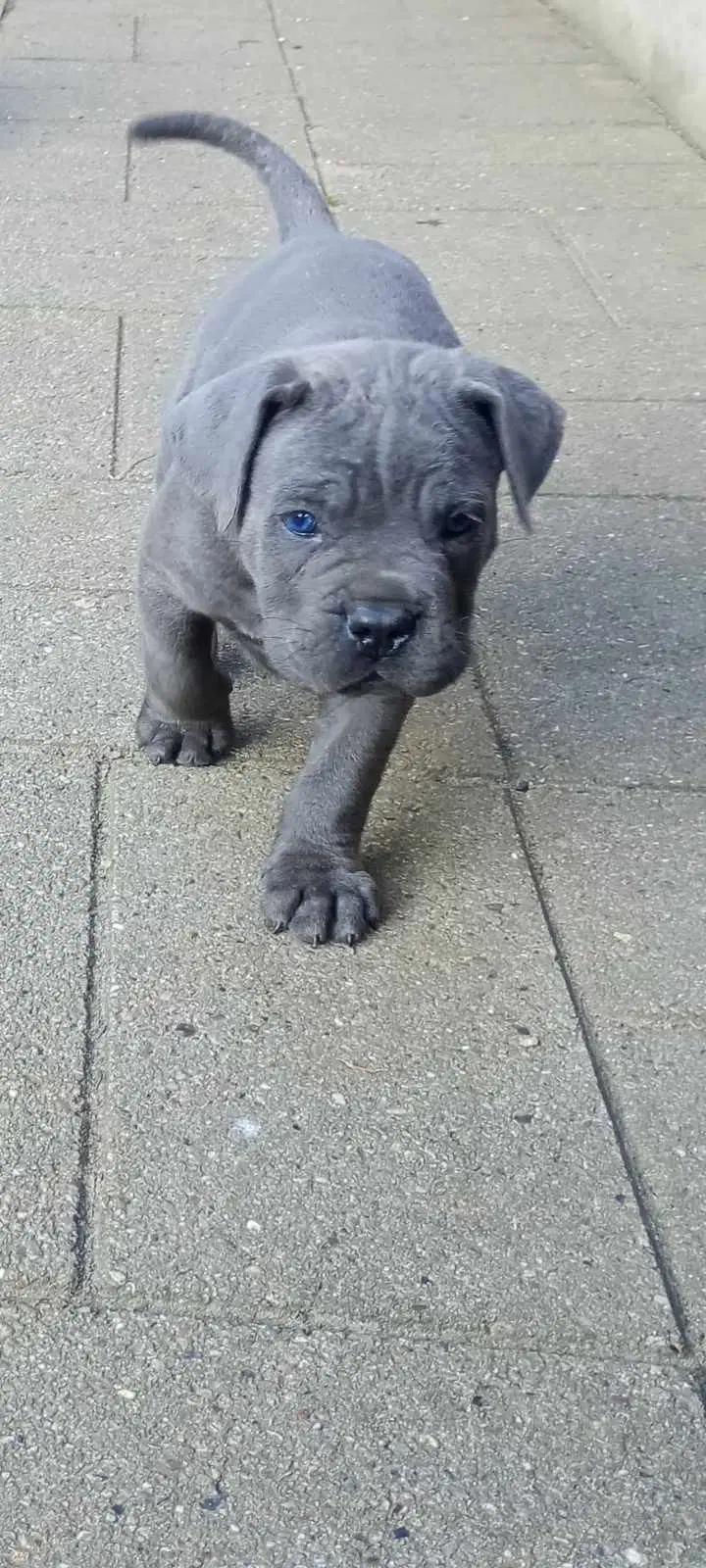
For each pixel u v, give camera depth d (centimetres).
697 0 173
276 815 75
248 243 140
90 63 189
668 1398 51
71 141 163
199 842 73
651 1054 64
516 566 99
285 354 64
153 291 129
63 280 131
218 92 181
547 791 80
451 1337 52
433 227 148
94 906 69
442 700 86
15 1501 46
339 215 149
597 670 90
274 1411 49
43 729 80
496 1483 48
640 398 119
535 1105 61
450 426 61
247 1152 58
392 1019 64
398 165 163
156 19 211
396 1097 61
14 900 69
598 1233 56
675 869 75
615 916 71
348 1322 52
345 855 70
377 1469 48
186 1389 50
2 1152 57
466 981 67
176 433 64
